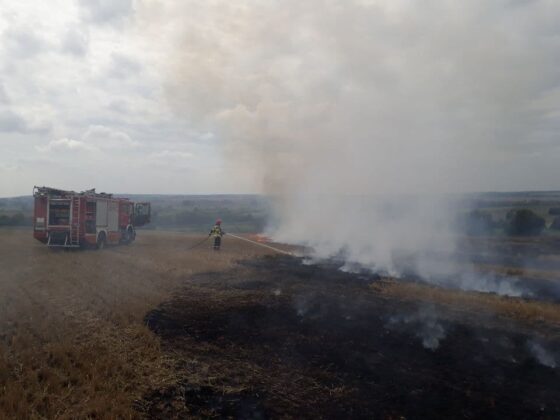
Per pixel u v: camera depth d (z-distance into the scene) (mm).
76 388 5914
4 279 12875
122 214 24531
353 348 7750
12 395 5469
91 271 14453
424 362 7227
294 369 6910
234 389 6180
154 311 9586
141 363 6840
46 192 20766
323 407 5820
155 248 22953
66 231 20719
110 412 5305
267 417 5555
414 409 5805
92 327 8383
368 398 6066
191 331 8461
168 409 5590
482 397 6105
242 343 7938
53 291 11266
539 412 5742
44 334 7809
